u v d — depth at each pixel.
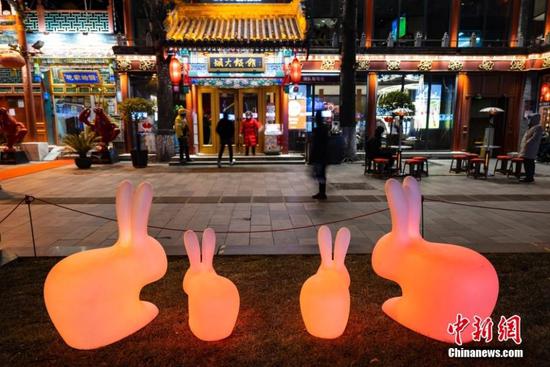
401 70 14.97
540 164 13.84
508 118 15.63
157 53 13.23
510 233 5.83
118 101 15.12
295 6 14.49
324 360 2.78
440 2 15.28
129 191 2.93
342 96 13.72
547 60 14.26
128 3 14.98
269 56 13.80
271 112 14.76
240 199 8.19
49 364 2.75
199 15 14.55
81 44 15.21
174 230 5.94
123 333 2.77
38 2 14.87
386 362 2.77
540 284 3.97
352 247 5.04
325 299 2.83
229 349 2.90
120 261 2.74
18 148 14.68
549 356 2.86
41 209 7.32
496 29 15.62
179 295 3.73
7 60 12.28
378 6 15.27
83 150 12.70
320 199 8.14
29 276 4.20
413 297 2.81
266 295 3.74
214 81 13.97
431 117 15.73
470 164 11.25
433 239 5.54
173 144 14.17
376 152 11.23
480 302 2.62
